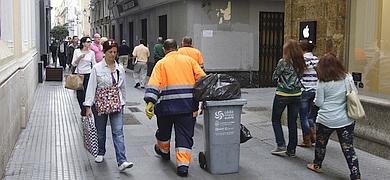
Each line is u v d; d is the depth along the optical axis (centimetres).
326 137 625
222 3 1669
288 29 980
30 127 963
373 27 781
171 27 1850
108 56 650
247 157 724
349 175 626
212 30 1666
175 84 630
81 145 799
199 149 782
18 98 850
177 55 647
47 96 1519
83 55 997
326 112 600
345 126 591
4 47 700
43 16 2623
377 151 720
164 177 620
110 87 652
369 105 730
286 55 697
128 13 2662
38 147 782
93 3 4791
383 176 620
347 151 591
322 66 600
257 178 617
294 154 725
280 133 731
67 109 1232
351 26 830
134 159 710
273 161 700
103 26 4128
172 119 648
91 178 613
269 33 1742
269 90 1661
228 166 636
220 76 633
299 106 730
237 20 1692
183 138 632
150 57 2159
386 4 750
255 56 1727
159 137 695
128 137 869
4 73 636
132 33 2695
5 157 642
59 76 2091
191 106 632
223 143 632
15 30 851
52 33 4166
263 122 1019
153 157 723
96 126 683
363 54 805
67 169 654
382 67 758
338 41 845
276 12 1738
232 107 631
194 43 1650
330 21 859
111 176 622
